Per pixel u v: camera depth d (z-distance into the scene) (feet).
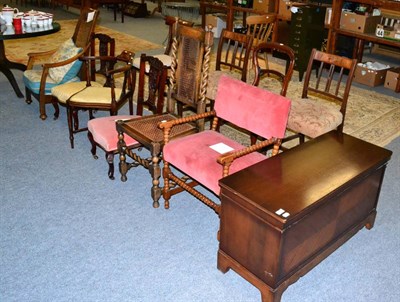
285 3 19.24
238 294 7.25
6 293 7.08
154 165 9.05
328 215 7.23
